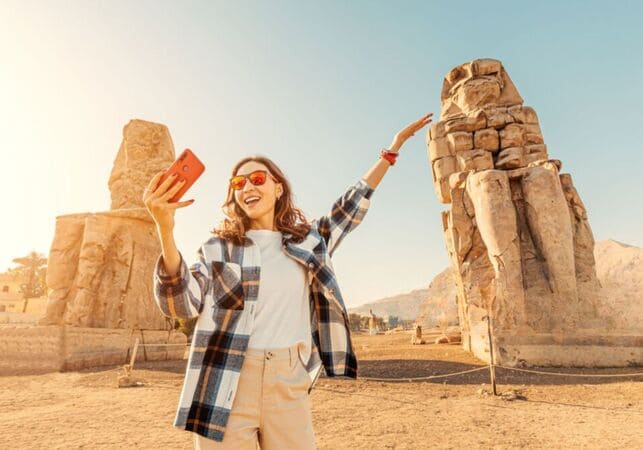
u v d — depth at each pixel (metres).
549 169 12.89
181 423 1.81
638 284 12.39
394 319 70.75
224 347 1.92
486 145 14.89
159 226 1.73
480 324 13.04
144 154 18.92
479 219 13.16
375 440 5.69
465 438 5.76
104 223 16.67
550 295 12.17
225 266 2.06
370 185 2.70
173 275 1.76
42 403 8.73
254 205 2.31
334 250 2.58
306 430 2.00
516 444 5.46
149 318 16.83
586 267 12.88
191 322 28.89
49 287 16.27
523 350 11.61
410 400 8.23
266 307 2.08
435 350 15.84
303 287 2.25
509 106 15.45
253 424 1.92
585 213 13.70
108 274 16.45
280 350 2.02
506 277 12.23
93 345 14.70
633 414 6.94
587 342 11.46
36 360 14.02
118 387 10.41
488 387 9.16
